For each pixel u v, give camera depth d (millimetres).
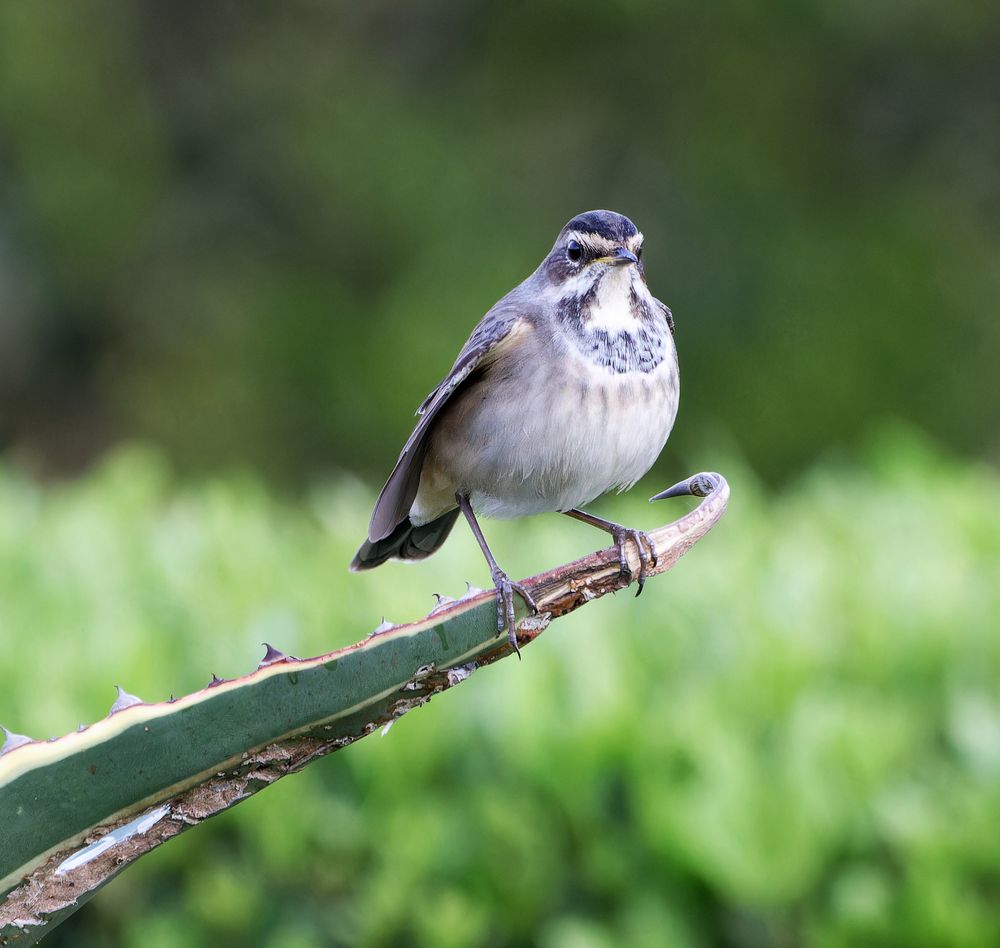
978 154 28922
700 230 27328
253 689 4500
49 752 4379
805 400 26203
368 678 4574
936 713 8180
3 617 9188
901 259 27359
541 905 7719
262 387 27688
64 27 29234
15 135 28688
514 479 7508
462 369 7262
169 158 30000
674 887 7625
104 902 7953
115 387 28812
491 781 7883
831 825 7461
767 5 28531
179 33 30797
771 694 8039
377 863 7852
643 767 7711
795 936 7566
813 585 9086
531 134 28891
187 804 4496
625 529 7816
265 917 7883
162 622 9016
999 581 9320
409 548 8211
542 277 7668
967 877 7477
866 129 28672
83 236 28562
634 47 28875
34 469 28297
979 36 28531
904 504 11234
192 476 27344
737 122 28141
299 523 12219
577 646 8258
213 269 28969
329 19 31078
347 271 28703
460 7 30344
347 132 28859
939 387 26828
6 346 28703
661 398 7551
